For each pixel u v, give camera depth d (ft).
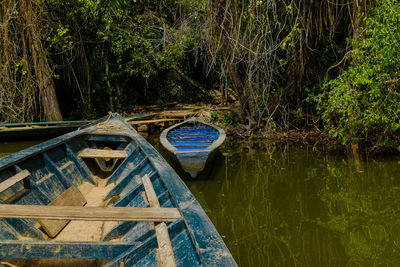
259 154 25.20
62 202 11.80
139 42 38.81
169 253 6.52
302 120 31.73
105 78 42.34
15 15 31.99
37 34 32.81
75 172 14.97
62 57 37.11
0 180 10.72
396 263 10.69
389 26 17.47
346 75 21.24
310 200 16.03
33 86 34.88
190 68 50.93
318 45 28.27
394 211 14.29
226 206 15.89
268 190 17.66
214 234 6.52
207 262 5.45
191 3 33.96
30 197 11.23
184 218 7.34
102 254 7.79
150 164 13.64
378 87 18.69
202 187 18.29
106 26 37.01
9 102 33.78
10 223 9.03
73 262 8.54
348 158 22.49
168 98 51.96
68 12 35.99
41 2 32.22
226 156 24.95
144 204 10.30
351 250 11.62
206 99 52.54
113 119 25.46
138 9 39.50
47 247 7.60
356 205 15.14
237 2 26.55
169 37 37.47
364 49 20.13
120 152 16.61
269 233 13.17
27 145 29.53
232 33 27.12
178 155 18.06
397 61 17.69
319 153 24.41
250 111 32.71
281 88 30.12
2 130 28.35
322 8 26.20
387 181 17.78
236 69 31.53
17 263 8.23
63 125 32.86
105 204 13.06
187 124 33.86
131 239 8.96
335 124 28.12
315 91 28.94
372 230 12.84
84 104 41.81
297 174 19.93
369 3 21.58
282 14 26.21
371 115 19.43
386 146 23.45
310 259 11.26
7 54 31.63
